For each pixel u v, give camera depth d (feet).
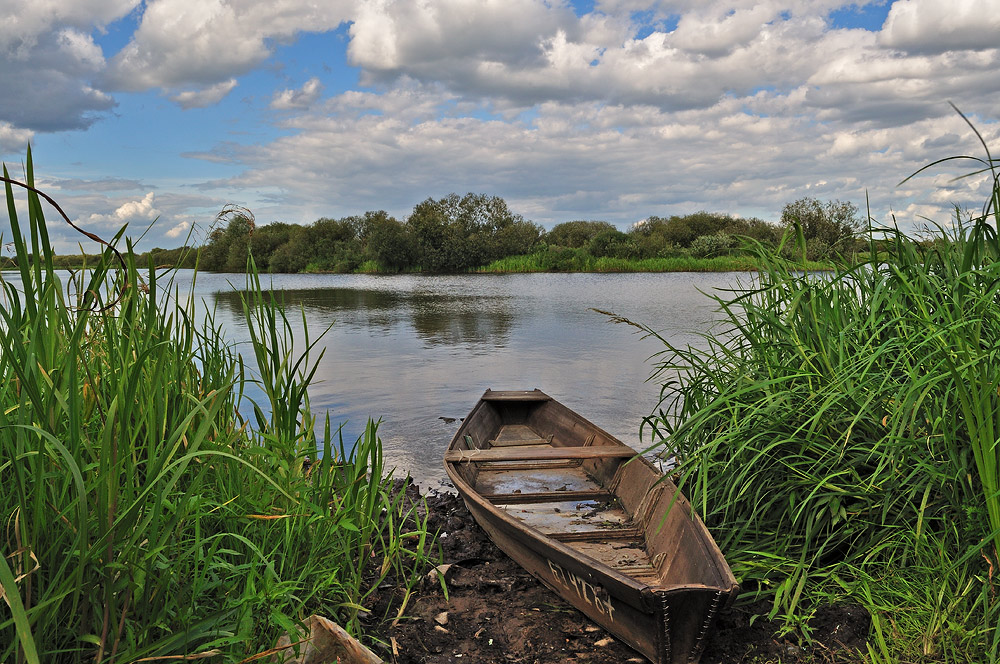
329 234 240.32
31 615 6.43
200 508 8.71
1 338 6.94
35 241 7.86
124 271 9.33
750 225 196.95
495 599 12.82
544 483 18.85
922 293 12.51
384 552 13.80
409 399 30.25
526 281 135.03
